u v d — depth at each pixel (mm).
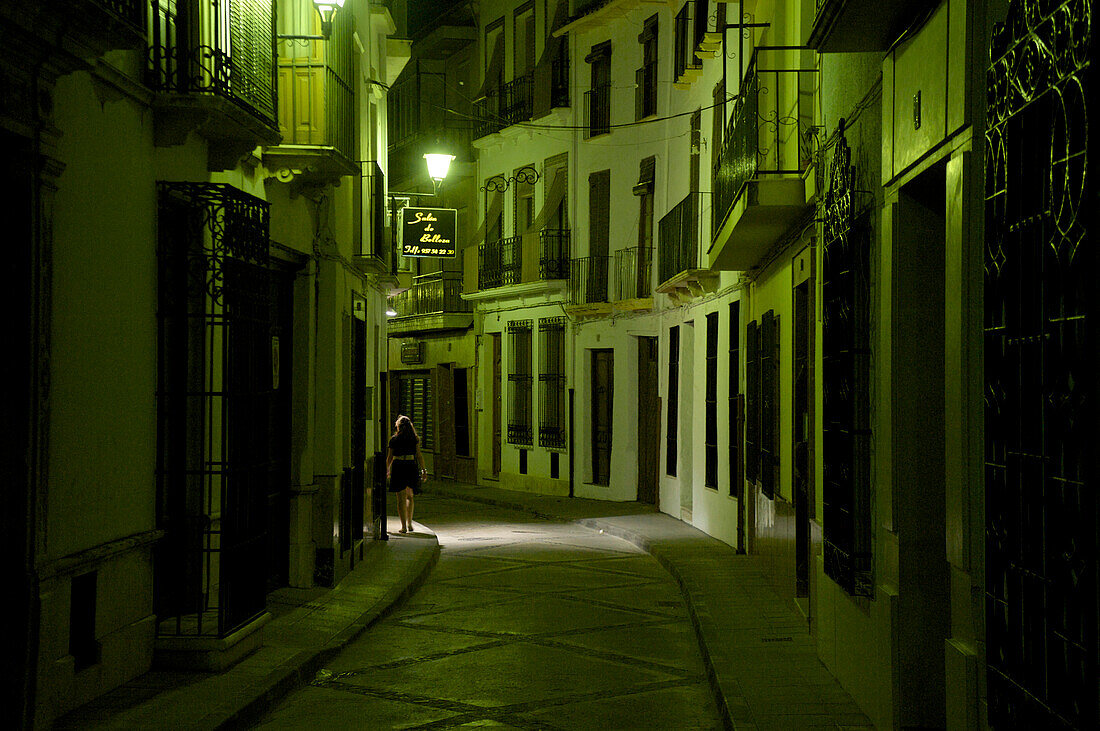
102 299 7242
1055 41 3988
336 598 11766
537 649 9930
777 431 12383
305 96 10742
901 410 6539
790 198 10109
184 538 8648
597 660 9500
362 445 14734
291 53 10781
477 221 30828
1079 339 3781
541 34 27531
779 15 11484
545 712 7805
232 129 8703
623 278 24031
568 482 25844
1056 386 3975
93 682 7121
